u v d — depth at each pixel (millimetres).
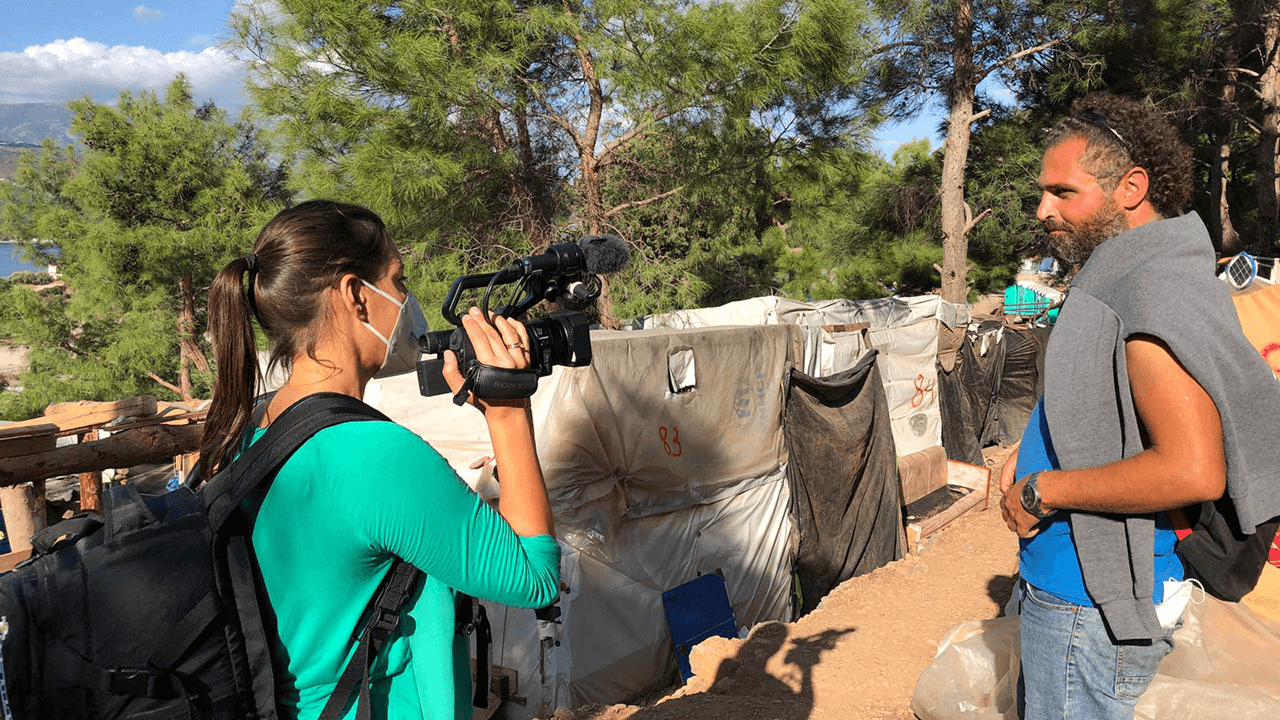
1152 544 1603
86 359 18641
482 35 7531
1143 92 17531
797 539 6938
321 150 7984
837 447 7336
